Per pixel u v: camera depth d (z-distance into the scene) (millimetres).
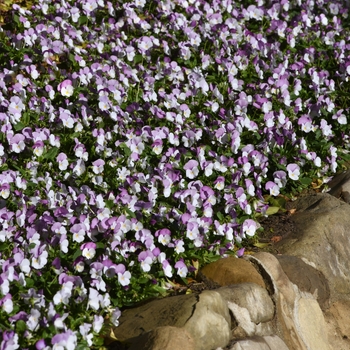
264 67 8797
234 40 9102
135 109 7254
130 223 5508
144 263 5258
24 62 7691
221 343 4637
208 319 4621
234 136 6980
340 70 9156
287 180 7203
